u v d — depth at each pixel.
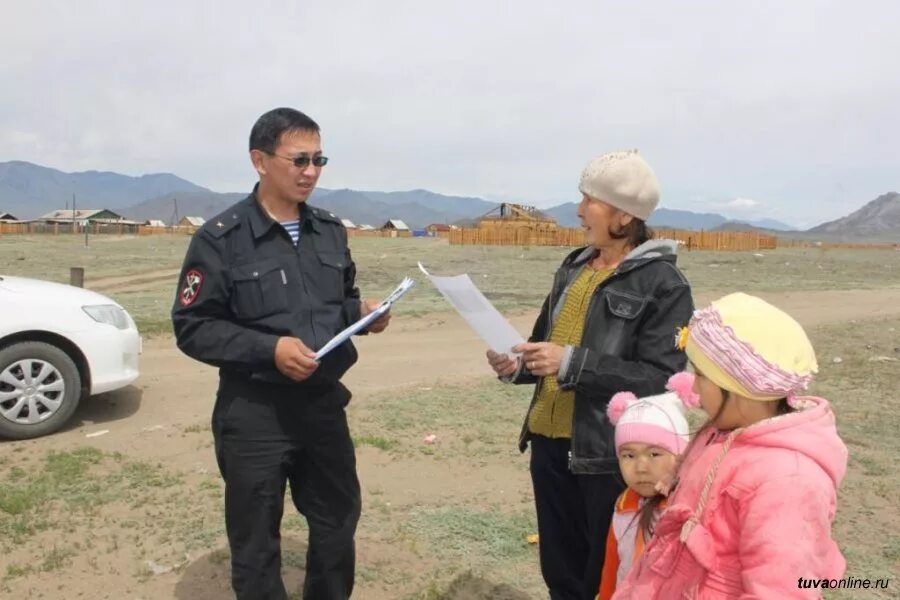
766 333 1.97
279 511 3.20
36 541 4.45
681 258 35.34
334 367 3.19
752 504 1.90
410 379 9.49
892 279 28.22
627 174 2.89
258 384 3.12
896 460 5.91
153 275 26.83
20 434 6.50
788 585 1.80
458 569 4.15
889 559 4.27
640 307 2.85
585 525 3.28
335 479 3.33
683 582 2.06
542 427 3.21
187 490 5.28
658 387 2.77
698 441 2.21
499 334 3.03
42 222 87.38
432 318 15.25
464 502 5.14
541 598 3.86
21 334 6.59
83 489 5.28
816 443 1.92
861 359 10.04
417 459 5.99
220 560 4.22
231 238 3.09
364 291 20.97
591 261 3.25
